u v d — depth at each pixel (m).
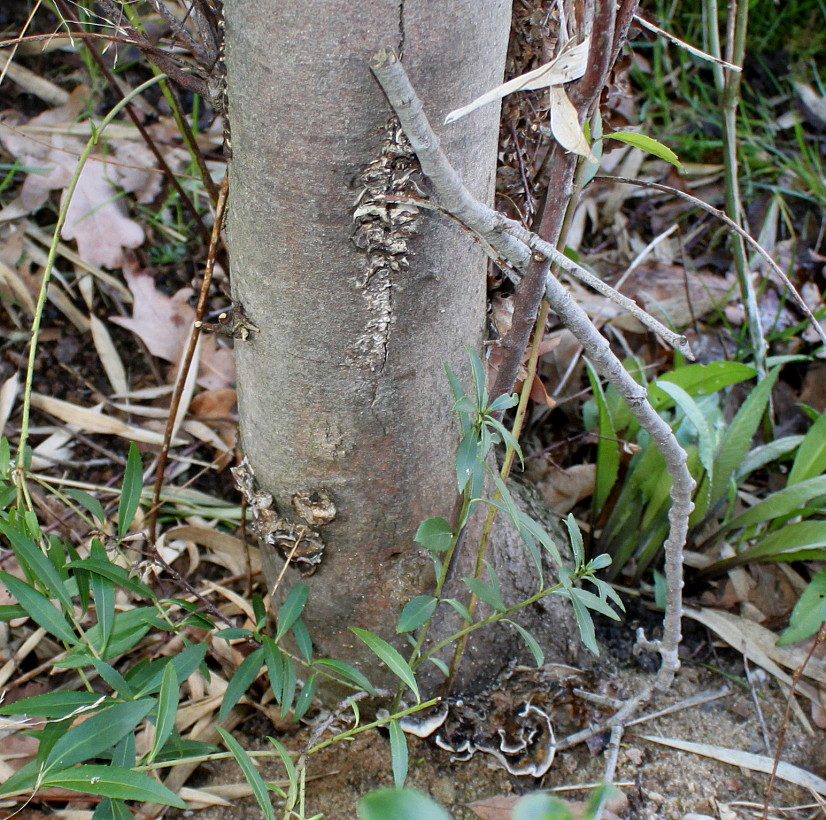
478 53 0.67
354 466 0.77
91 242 1.14
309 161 0.68
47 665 0.91
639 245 1.30
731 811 0.85
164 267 1.17
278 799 0.84
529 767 0.86
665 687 0.90
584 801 0.85
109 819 0.73
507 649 0.90
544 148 0.87
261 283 0.72
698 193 1.36
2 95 1.23
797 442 1.00
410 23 0.65
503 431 0.71
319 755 0.86
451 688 0.88
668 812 0.85
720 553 1.01
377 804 0.48
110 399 1.09
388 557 0.81
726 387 1.11
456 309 0.74
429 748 0.87
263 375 0.76
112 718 0.72
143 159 1.21
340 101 0.66
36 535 0.82
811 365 1.16
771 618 0.98
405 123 0.62
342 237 0.70
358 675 0.78
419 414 0.77
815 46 1.49
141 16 1.23
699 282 1.25
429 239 0.71
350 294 0.72
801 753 0.89
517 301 0.71
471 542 0.84
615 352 1.16
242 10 0.66
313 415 0.76
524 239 0.66
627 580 1.00
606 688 0.91
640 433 0.99
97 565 0.79
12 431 1.06
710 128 1.42
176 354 1.11
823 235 1.32
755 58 1.49
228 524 1.02
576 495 1.04
